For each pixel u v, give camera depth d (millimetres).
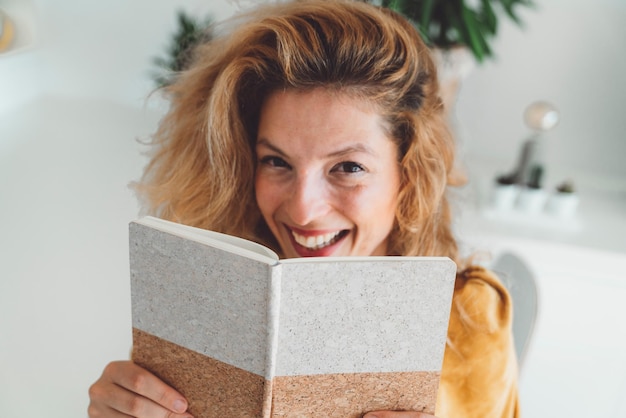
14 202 1719
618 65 1598
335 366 508
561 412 1516
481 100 1704
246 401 514
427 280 492
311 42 651
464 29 1308
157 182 909
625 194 1676
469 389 826
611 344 1432
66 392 1284
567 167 1716
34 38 1952
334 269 472
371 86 664
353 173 695
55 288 1540
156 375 557
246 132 782
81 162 1814
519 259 1059
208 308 496
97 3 1949
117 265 1602
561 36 1603
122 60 2016
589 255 1371
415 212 790
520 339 973
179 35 1730
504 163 1730
